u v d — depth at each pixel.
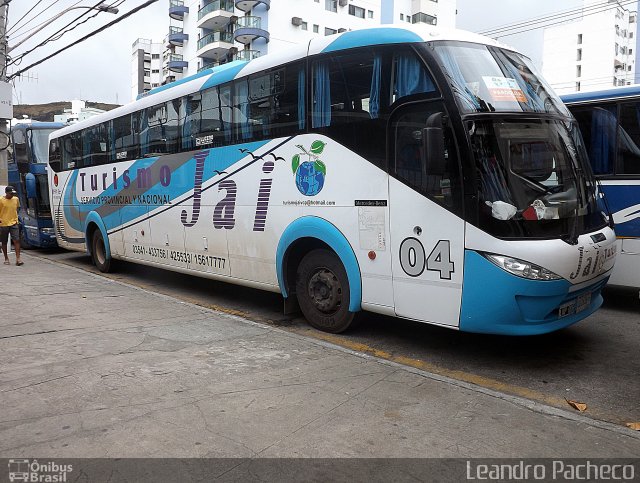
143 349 5.53
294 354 5.40
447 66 5.00
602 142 7.25
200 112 7.89
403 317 5.36
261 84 6.81
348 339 6.05
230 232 7.40
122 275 10.94
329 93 5.93
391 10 51.03
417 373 4.85
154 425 3.77
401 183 5.25
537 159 4.89
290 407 4.09
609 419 4.00
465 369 5.10
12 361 5.12
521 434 3.68
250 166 6.98
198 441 3.54
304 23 45.47
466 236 4.77
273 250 6.72
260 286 7.05
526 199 4.68
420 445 3.51
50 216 15.19
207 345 5.69
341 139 5.79
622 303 7.78
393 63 5.34
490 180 4.69
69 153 12.20
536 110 5.11
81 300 8.09
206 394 4.33
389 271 5.41
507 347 5.74
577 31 77.56
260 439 3.58
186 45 55.72
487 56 5.29
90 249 11.68
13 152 16.61
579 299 5.12
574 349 5.67
